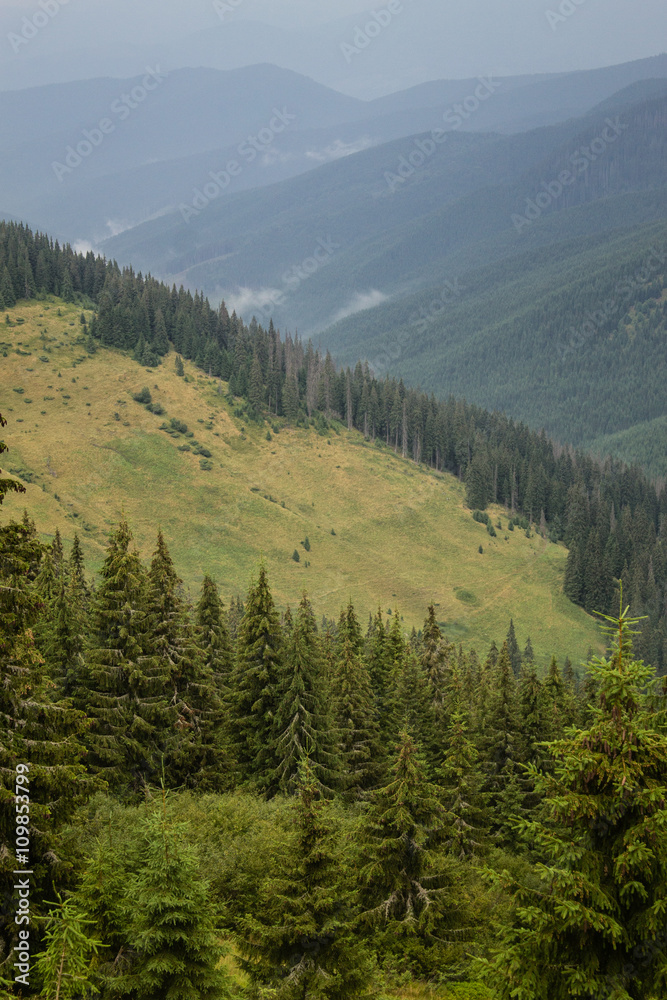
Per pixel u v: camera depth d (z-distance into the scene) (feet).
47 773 52.70
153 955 45.06
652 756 41.01
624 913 39.75
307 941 54.49
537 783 43.52
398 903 71.87
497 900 72.23
